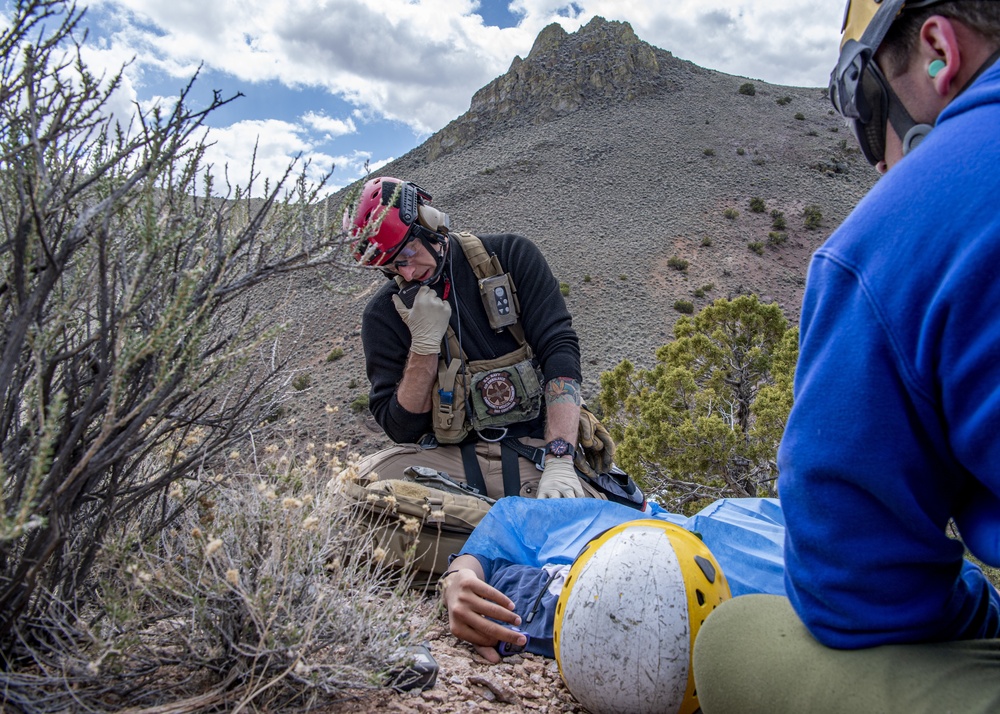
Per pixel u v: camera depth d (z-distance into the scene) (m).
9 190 1.39
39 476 1.07
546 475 2.70
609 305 61.38
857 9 1.19
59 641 1.37
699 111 103.19
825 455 1.00
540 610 2.00
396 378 3.04
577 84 110.75
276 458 1.77
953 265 0.90
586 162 91.62
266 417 1.72
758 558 2.11
